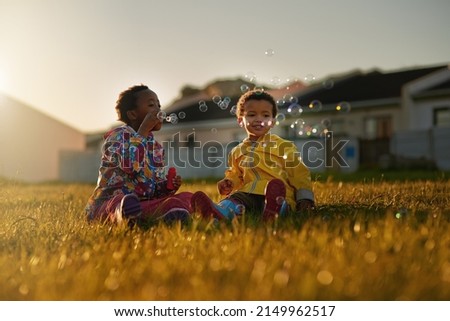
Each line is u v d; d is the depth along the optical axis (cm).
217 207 287
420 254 189
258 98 336
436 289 151
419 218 274
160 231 250
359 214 285
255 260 184
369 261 173
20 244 234
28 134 2566
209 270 172
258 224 268
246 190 317
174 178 318
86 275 171
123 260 197
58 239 244
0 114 2505
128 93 330
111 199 302
